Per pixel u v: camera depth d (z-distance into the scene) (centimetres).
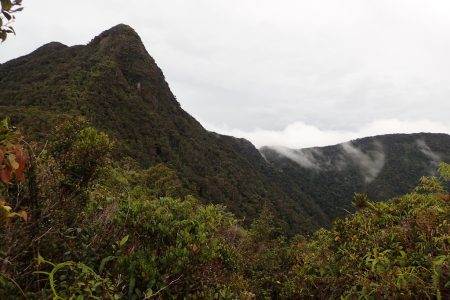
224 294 339
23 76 10600
